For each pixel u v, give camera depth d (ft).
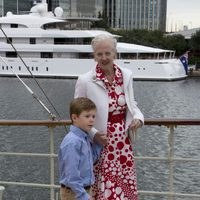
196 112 137.08
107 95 14.35
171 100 159.02
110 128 14.39
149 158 15.62
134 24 529.04
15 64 226.38
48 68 225.76
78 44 223.92
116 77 14.46
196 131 93.66
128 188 14.52
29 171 61.16
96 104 14.28
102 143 14.21
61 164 13.12
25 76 226.38
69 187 12.99
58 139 78.13
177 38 314.35
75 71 224.33
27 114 122.21
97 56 14.20
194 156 77.25
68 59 223.92
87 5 401.70
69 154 12.85
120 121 14.52
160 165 65.57
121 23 520.83
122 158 14.48
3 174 59.98
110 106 14.37
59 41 225.76
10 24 227.20
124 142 14.49
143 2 529.45
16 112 125.29
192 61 308.40
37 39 225.35
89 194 13.39
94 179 13.96
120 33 295.07
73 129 13.28
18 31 224.12
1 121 16.39
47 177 58.65
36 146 78.13
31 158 67.31
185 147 82.38
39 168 62.54
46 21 226.38
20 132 88.38
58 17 249.96
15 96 157.17
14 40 225.97
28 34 224.12
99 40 14.10
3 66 229.25
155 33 309.83
